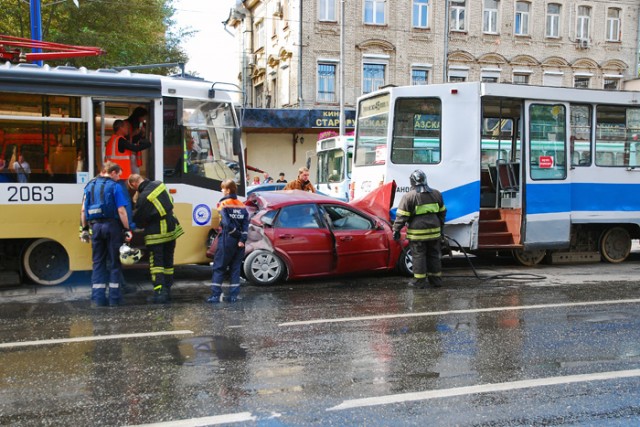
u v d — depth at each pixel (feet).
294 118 82.07
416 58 89.76
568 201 38.78
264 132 86.22
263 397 15.33
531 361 18.52
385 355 18.99
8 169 28.27
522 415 14.35
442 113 36.55
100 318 23.86
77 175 29.40
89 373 17.07
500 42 93.76
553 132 38.58
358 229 33.04
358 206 35.24
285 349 19.57
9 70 27.94
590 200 39.45
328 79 86.74
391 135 36.29
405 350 19.54
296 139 87.45
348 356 18.85
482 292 29.78
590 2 97.35
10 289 29.94
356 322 23.29
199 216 31.96
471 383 16.51
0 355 18.74
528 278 34.32
